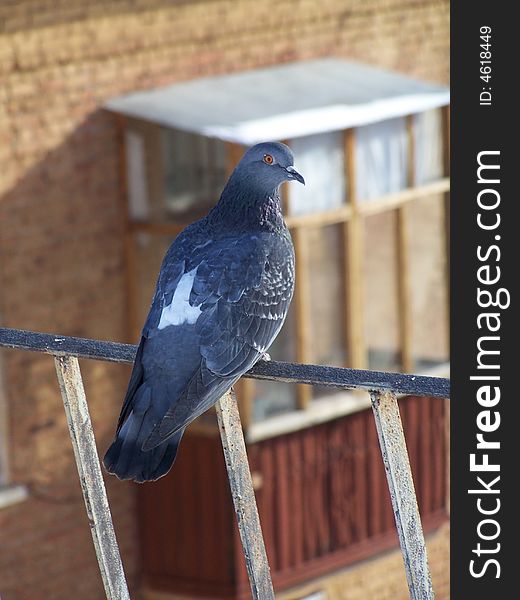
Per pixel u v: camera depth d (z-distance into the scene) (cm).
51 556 1559
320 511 1595
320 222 1552
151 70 1538
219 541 1565
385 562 1722
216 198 1488
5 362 1488
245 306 572
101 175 1512
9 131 1442
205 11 1575
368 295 1666
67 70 1472
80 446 442
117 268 1542
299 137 1519
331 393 1584
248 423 1515
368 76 1664
